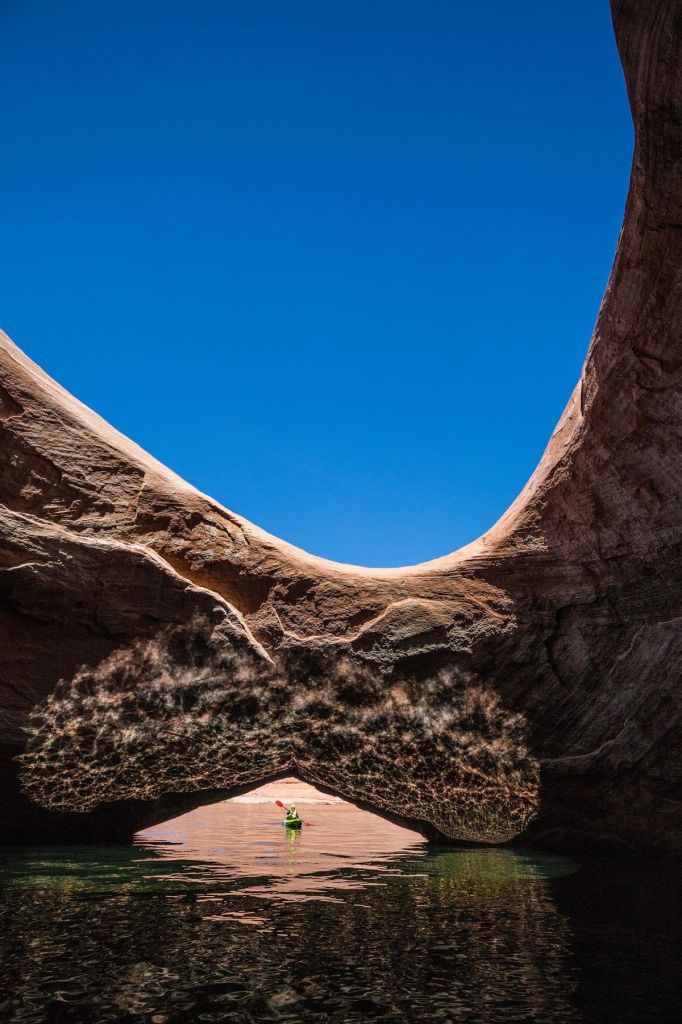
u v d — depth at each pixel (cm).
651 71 402
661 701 685
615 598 705
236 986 266
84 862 576
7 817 670
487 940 334
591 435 667
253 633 723
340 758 717
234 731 700
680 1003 250
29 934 335
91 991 259
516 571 746
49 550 665
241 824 977
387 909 405
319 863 597
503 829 725
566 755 714
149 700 684
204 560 734
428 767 722
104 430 775
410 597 750
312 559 779
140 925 354
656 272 512
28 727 655
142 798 693
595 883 510
